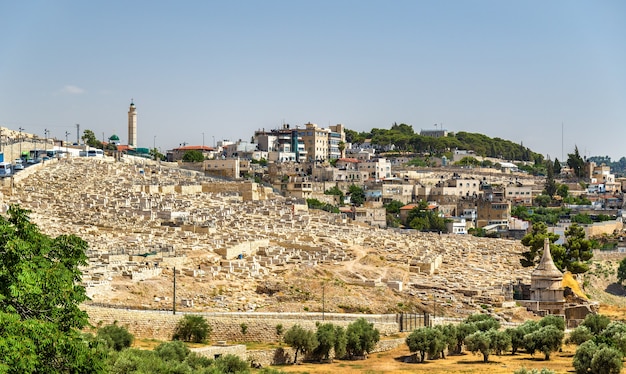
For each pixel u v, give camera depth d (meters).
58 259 98.81
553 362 181.75
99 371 90.50
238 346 169.50
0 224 90.44
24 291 85.12
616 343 182.88
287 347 177.25
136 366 134.12
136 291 195.50
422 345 183.25
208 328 178.00
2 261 87.50
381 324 198.75
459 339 195.00
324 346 179.00
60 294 90.88
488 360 185.00
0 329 78.12
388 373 169.62
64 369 87.12
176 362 142.25
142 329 171.00
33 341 81.25
